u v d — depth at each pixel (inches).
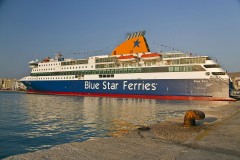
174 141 387.5
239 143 369.7
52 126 1008.2
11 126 1004.6
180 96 2748.5
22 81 4220.0
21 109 1857.8
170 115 1469.0
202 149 327.3
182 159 272.5
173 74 2810.0
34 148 624.7
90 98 3149.6
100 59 3380.9
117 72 3211.1
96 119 1254.3
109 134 756.6
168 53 2903.5
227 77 2541.8
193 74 2691.9
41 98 3297.2
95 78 3378.4
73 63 3631.9
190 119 577.0
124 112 1631.4
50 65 3880.4
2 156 542.0
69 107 2016.5
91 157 275.3
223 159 277.3
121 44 3393.2
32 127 982.4
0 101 2805.1
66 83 3651.6
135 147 332.5
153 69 2952.8
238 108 1266.0
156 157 281.3
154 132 481.4
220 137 422.9
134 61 3097.9
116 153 295.7
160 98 2871.6
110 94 3243.1
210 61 2632.9
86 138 756.6
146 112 1638.8
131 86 3083.2
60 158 267.4
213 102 2465.6
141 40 3211.1
